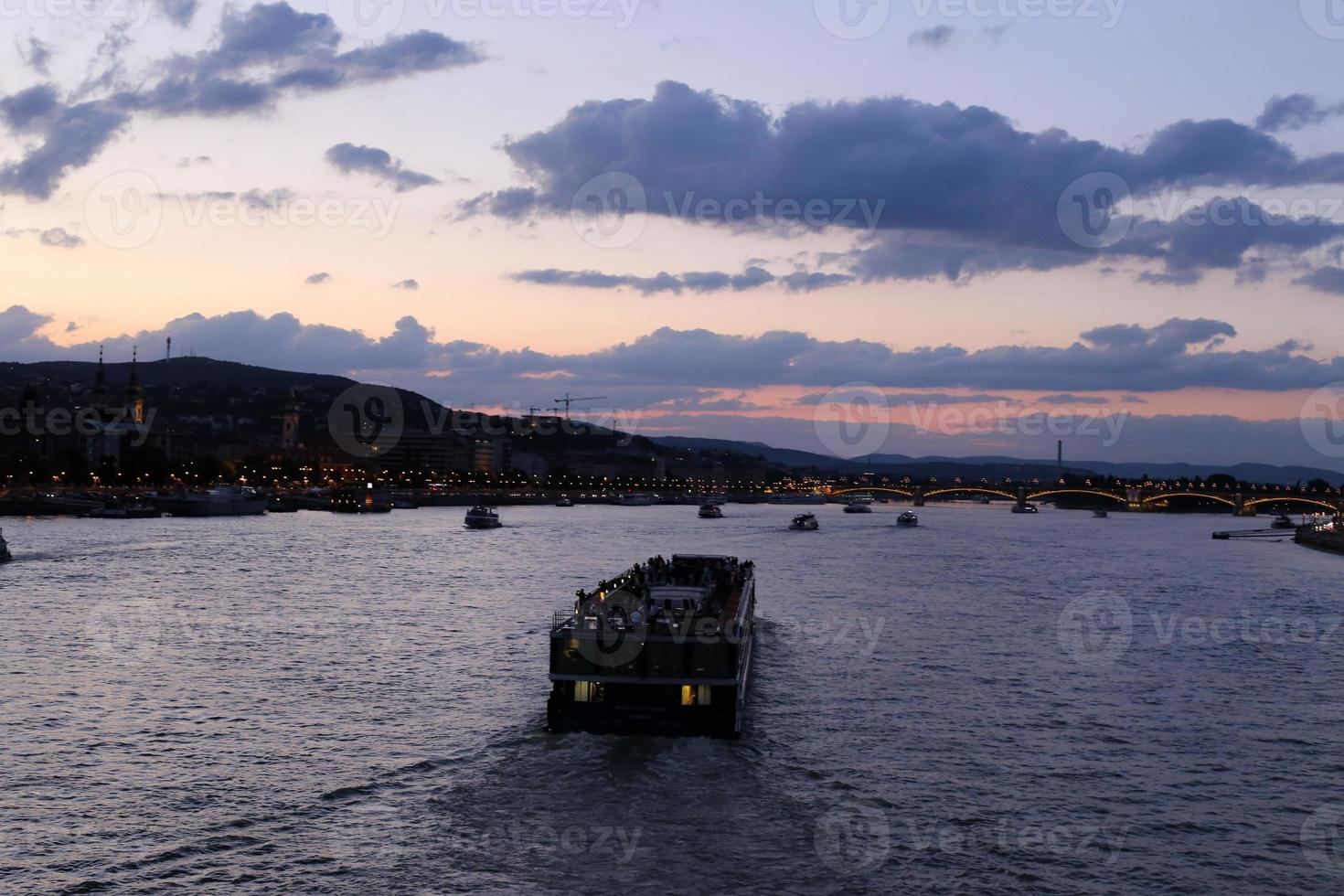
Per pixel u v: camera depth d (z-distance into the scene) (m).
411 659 99.69
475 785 63.19
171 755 69.31
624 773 64.69
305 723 76.69
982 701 87.31
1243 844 58.62
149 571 173.75
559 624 73.12
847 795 63.81
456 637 112.19
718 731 68.12
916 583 177.50
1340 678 99.50
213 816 59.19
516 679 91.00
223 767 66.94
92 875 52.28
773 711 81.62
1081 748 75.00
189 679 90.38
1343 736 79.25
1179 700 89.62
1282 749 75.88
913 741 75.25
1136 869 55.12
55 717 78.00
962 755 72.31
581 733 68.94
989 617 135.25
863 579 184.00
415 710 80.12
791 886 52.03
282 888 51.09
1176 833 59.88
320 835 56.81
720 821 58.91
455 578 174.88
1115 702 88.44
